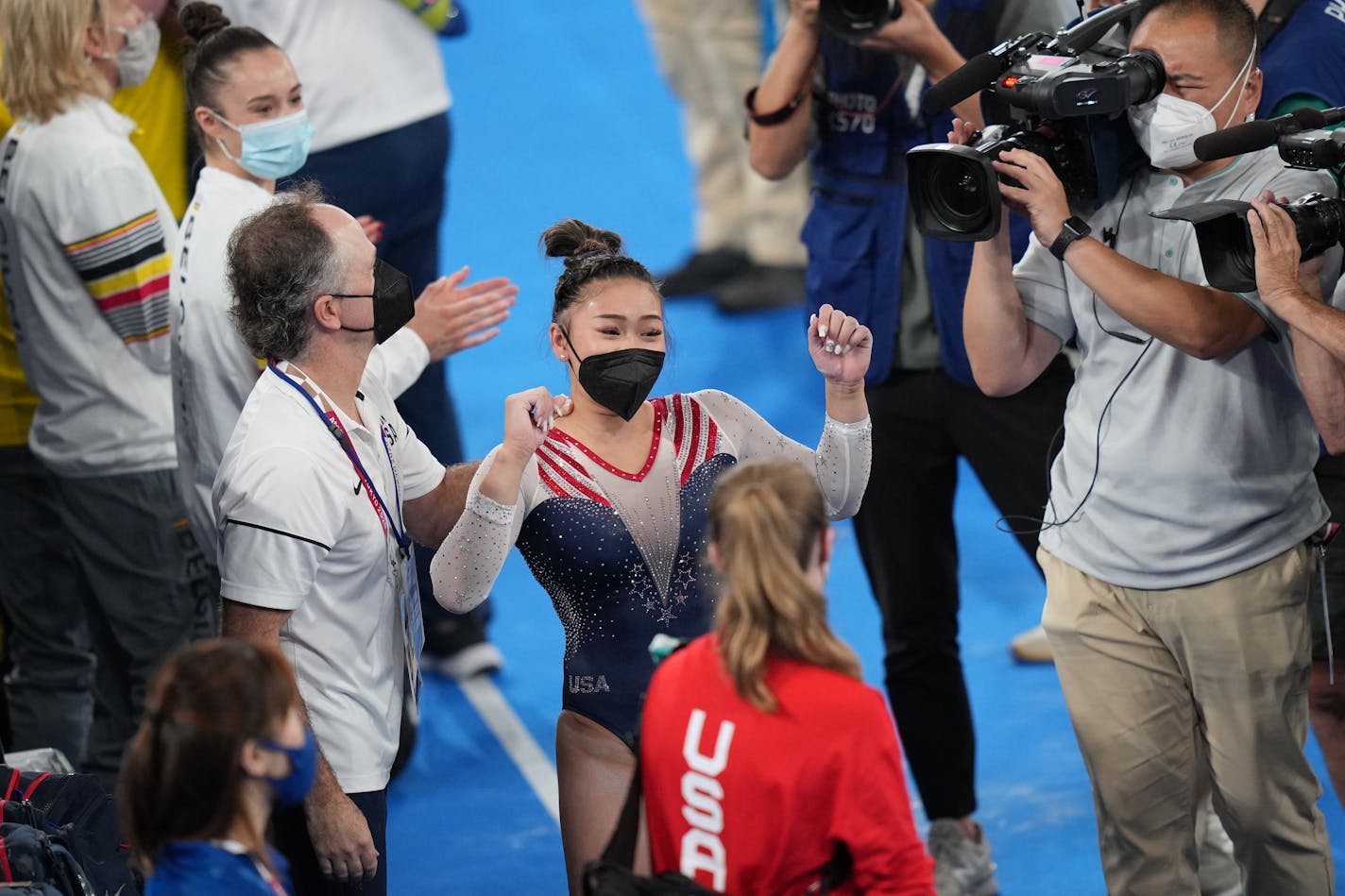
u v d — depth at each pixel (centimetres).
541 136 3083
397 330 1047
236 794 740
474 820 1520
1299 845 1134
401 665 1059
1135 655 1138
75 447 1405
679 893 776
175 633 1449
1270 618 1105
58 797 1024
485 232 2809
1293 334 1043
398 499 1053
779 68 1449
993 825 1478
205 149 1325
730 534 779
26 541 1510
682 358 2417
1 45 1365
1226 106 1048
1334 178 1059
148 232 1359
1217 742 1133
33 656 1527
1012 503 1435
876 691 780
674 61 2567
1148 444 1109
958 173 1089
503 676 1778
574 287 1050
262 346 1002
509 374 2425
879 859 776
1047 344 1188
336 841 975
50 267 1366
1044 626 1188
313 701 1002
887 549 1437
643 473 1054
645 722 827
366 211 1697
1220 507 1098
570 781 1056
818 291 1468
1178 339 1047
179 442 1295
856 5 1362
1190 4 1043
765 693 768
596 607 1047
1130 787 1153
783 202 2556
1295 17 1214
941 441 1448
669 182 2959
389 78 1677
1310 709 1270
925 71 1384
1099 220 1132
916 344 1424
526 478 1043
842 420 1094
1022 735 1611
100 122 1355
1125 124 1098
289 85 1302
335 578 1001
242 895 735
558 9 3475
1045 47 1111
